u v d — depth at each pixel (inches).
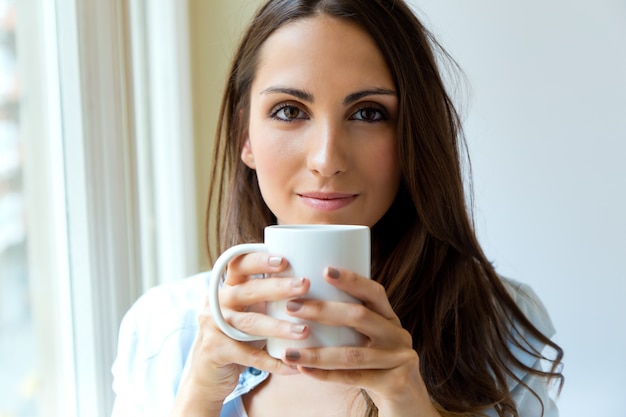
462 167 46.3
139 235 56.7
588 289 58.3
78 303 52.1
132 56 55.7
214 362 29.3
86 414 52.7
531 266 59.9
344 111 34.3
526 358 42.4
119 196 53.8
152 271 62.5
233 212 44.9
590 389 58.7
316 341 25.8
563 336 59.3
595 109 56.9
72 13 49.8
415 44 36.9
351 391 36.2
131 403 43.1
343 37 34.0
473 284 40.5
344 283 25.3
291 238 25.5
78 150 50.9
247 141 41.8
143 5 60.7
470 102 60.2
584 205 57.9
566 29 57.0
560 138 58.1
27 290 48.3
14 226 46.7
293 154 34.5
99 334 52.3
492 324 41.1
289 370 27.5
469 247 39.5
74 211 51.5
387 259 40.7
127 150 55.2
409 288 39.8
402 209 40.3
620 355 57.7
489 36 59.2
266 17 36.7
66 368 52.6
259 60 36.5
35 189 49.4
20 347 47.4
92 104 50.8
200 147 67.4
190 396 31.6
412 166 36.3
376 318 25.9
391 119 36.1
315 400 36.6
